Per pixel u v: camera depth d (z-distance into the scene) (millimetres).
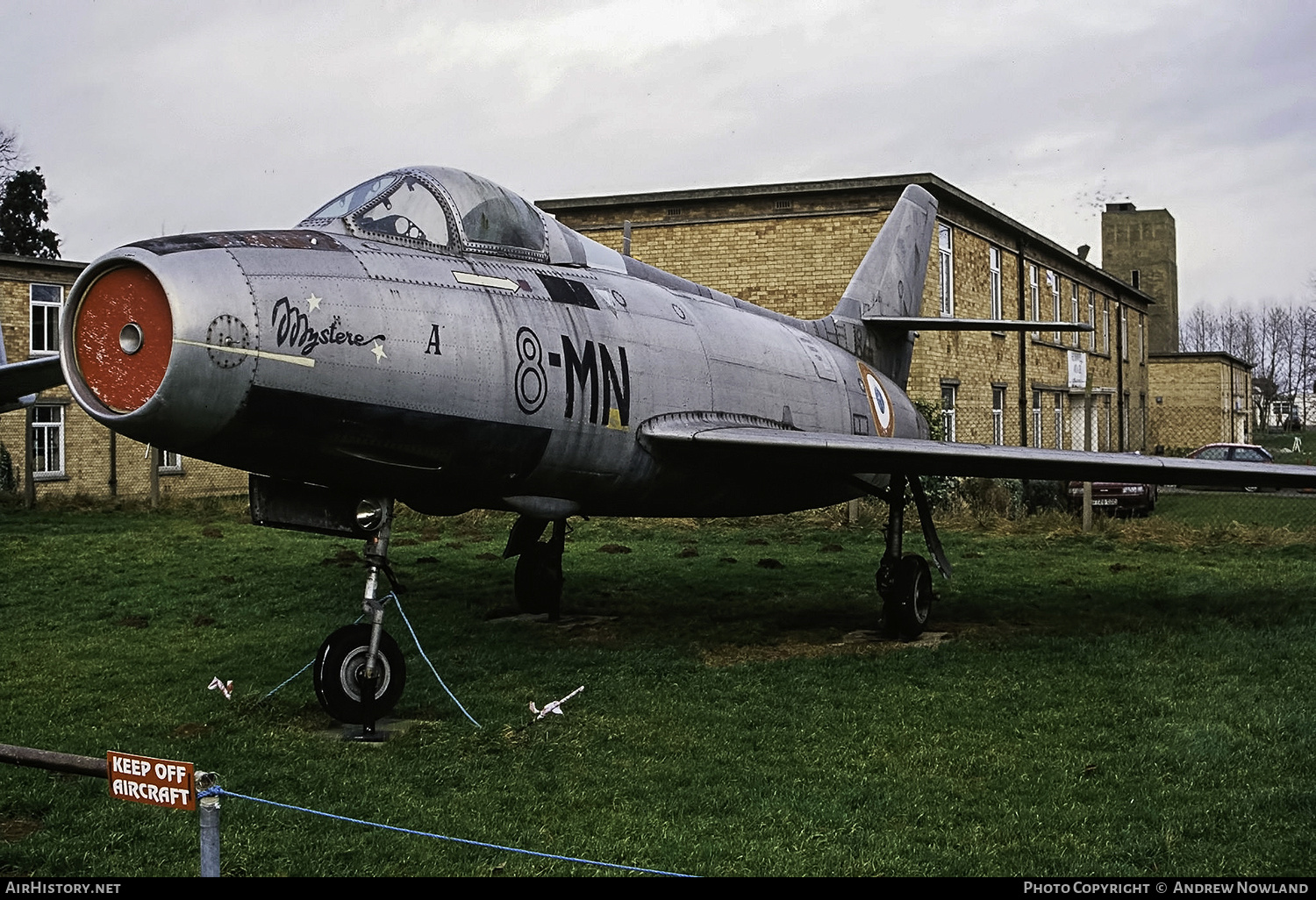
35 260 26719
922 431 13367
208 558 13266
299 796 5020
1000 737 6023
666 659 8008
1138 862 4273
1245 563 13805
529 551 9812
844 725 6281
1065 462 8117
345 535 6699
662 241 22922
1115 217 64125
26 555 13273
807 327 11422
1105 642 8555
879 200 21203
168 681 7324
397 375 6152
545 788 5168
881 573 9172
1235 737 5891
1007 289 27266
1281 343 110312
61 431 27016
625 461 7789
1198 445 49156
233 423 5625
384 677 6246
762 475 9172
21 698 6824
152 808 4805
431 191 7191
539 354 6996
